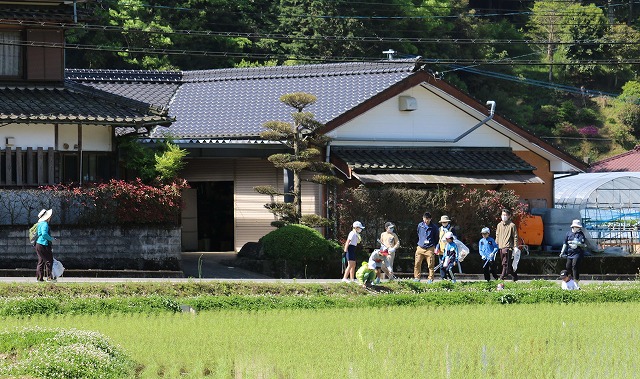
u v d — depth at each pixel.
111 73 88.62
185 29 124.50
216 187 81.19
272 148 76.62
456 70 153.38
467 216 75.25
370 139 79.62
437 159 80.75
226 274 67.38
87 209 63.25
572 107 172.25
